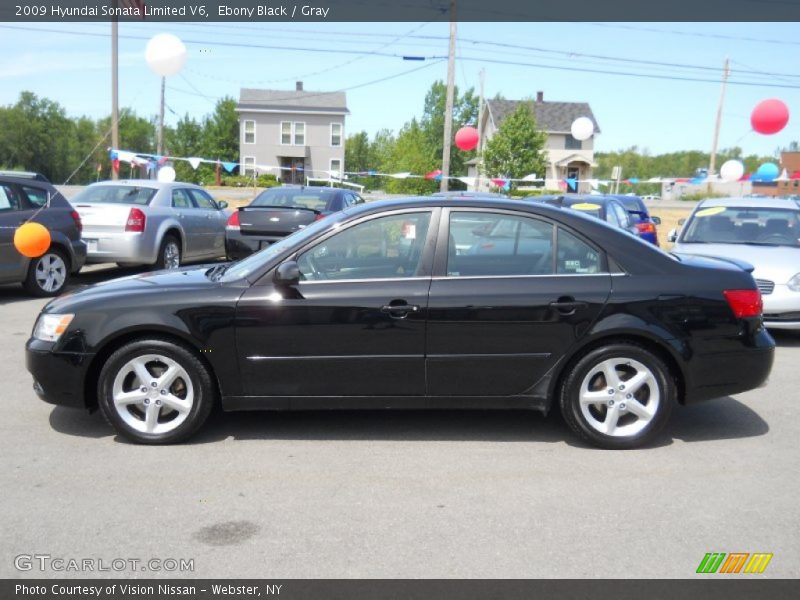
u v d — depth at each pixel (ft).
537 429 16.98
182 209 41.78
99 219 36.99
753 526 12.26
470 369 15.46
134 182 41.45
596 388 15.76
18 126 188.75
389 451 15.46
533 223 15.76
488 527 12.10
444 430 16.83
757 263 26.89
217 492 13.32
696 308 15.47
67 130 199.00
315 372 15.43
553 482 13.97
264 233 36.47
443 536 11.78
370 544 11.50
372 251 15.71
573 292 15.34
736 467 14.84
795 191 160.25
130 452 15.19
